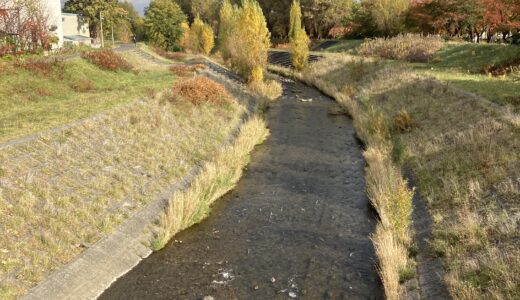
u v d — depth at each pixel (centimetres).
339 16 6456
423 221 1090
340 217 1302
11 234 889
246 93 3041
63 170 1184
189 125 1906
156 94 2039
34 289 790
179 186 1379
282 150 2005
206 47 6288
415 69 2989
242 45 3550
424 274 889
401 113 1983
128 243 1039
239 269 1011
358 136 2197
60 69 2362
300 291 929
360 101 2888
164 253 1071
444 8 3925
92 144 1393
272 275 988
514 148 1202
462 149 1356
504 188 1023
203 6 8694
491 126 1397
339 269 1016
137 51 4516
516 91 1802
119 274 952
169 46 6284
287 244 1137
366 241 1153
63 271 860
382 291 929
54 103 1823
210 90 2309
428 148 1520
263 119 2581
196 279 962
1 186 1001
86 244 957
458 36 4238
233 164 1667
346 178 1641
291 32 5006
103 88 2348
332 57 4628
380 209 1249
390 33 5106
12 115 1555
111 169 1302
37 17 3191
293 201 1424
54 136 1323
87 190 1150
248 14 3484
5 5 3023
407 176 1412
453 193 1134
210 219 1284
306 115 2778
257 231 1210
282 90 3741
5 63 2147
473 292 745
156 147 1578
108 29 7475
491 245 859
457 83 2173
